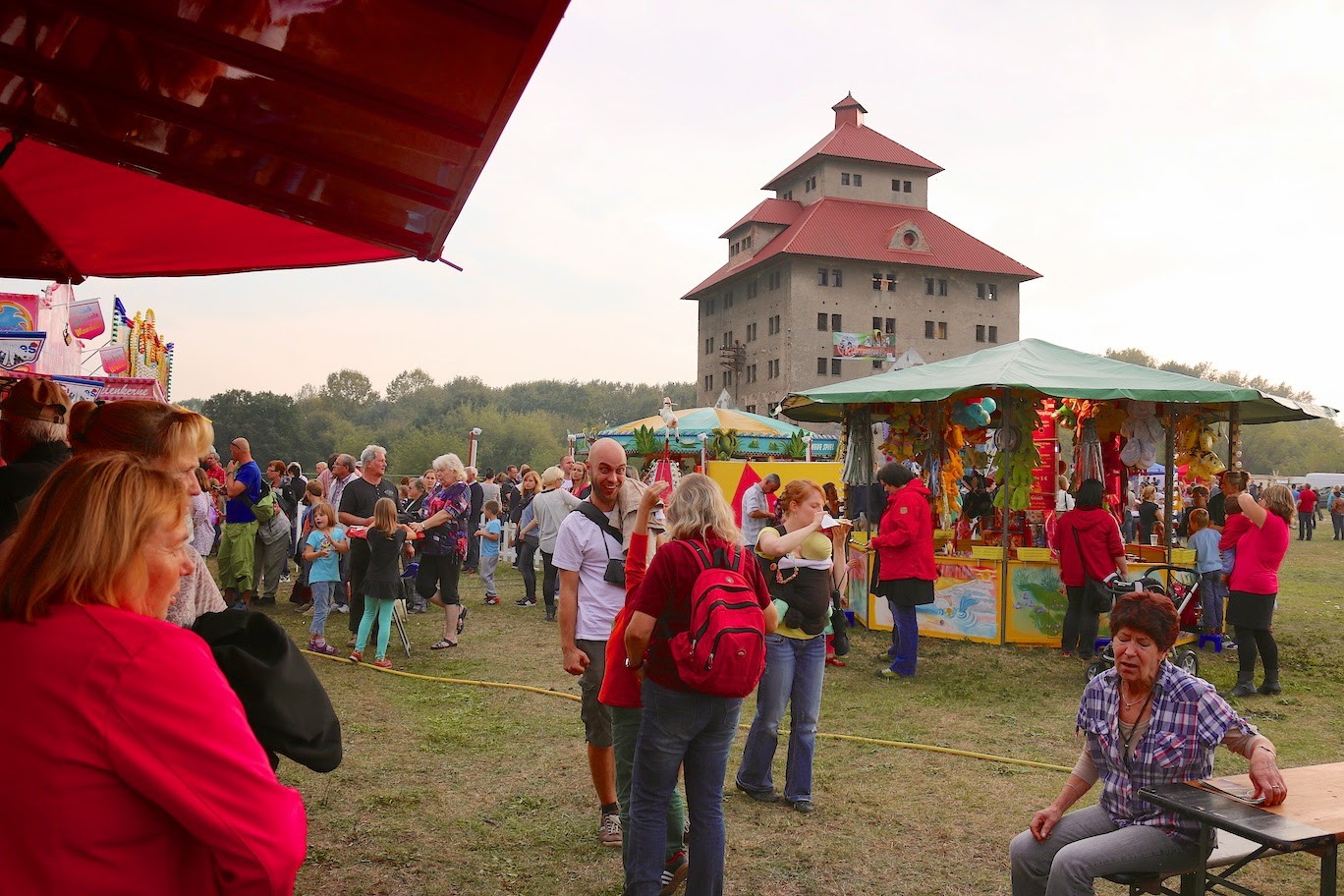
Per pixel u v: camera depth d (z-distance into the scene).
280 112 2.91
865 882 4.58
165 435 2.55
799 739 5.55
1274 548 8.76
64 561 1.54
